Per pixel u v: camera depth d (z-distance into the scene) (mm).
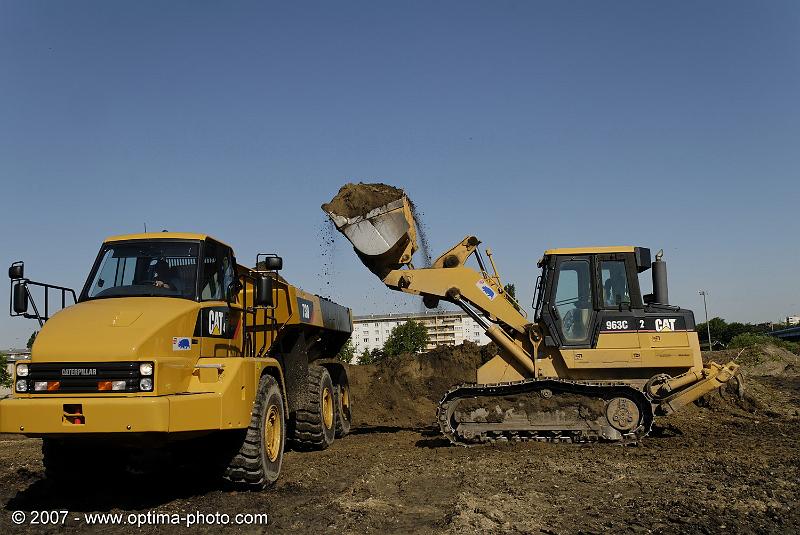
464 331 65562
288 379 11422
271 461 8453
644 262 11898
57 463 8039
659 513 6789
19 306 7902
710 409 17500
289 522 6715
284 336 11234
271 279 8742
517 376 12062
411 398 20484
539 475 8656
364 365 22531
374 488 8102
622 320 11492
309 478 8812
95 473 8273
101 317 7309
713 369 11289
